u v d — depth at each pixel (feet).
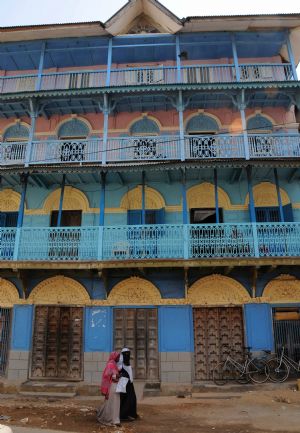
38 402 35.40
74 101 49.16
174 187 48.70
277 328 42.50
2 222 49.06
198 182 48.57
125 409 27.66
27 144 46.44
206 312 43.16
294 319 42.75
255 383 39.06
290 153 44.29
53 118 52.65
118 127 51.67
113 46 52.08
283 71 50.49
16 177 46.65
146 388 39.32
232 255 40.34
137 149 46.09
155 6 50.11
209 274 43.62
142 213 43.60
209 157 44.47
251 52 54.19
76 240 42.80
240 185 48.32
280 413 29.66
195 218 48.19
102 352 42.09
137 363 41.86
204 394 37.04
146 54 54.29
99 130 51.65
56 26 49.67
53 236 43.21
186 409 31.58
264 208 47.65
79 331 43.39
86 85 51.52
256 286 43.16
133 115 52.13
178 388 38.29
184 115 51.49
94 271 42.80
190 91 46.34
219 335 42.34
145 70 51.11
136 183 48.98
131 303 43.57
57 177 46.98
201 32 50.93
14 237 42.93
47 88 51.80
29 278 44.68
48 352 42.86
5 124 53.06
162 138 45.85
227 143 45.06
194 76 52.06
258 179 48.19
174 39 51.98
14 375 41.81
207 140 45.29
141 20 53.83
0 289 45.19
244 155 44.14
